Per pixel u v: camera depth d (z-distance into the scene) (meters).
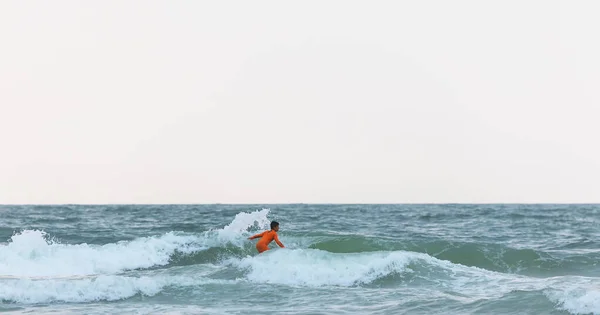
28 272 12.95
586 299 8.88
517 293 9.86
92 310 9.52
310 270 12.45
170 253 15.27
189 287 11.31
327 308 9.61
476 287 11.36
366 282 12.06
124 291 10.86
